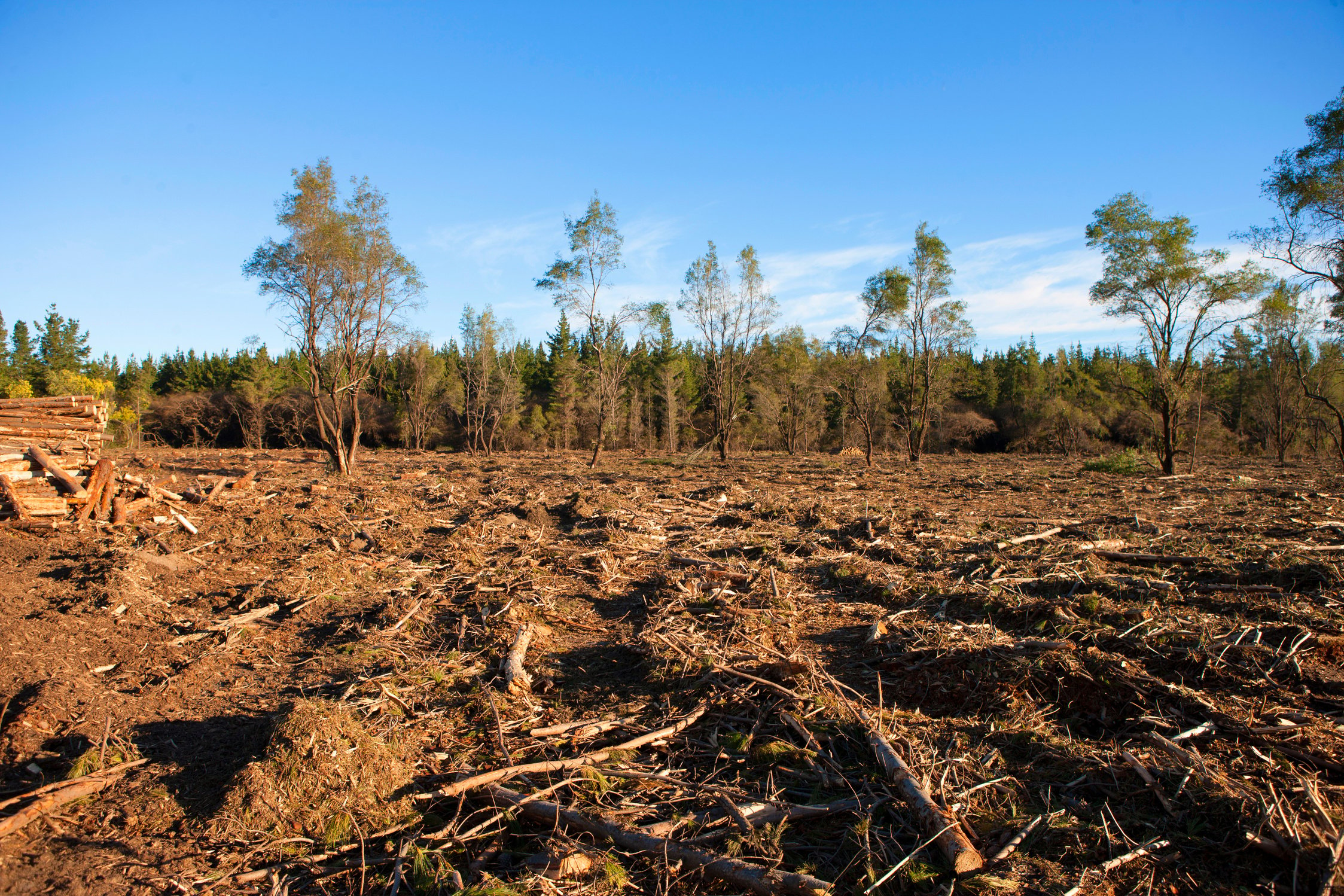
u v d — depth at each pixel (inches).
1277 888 128.8
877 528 499.5
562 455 1841.8
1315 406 1486.2
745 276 1397.6
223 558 412.5
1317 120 710.5
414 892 141.4
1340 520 486.3
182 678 242.5
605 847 153.2
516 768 181.0
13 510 412.2
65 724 204.7
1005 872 136.5
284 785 167.5
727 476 1019.9
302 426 2331.4
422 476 946.7
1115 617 268.8
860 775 176.2
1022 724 197.3
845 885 137.7
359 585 373.1
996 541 447.8
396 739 195.6
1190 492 710.5
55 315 2637.8
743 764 186.5
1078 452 1930.4
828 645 279.7
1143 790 162.1
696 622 300.0
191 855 151.1
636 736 205.0
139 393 2209.6
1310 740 173.6
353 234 855.7
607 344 1471.5
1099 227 896.3
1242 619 261.3
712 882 141.2
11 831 153.4
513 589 357.1
